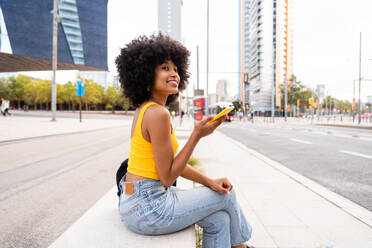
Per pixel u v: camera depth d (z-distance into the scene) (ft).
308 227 8.47
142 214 4.01
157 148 3.74
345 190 12.67
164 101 5.11
